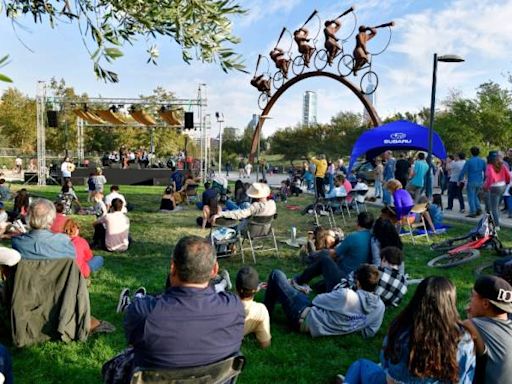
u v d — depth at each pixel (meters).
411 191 11.06
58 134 37.75
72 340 3.91
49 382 3.35
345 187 11.70
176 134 41.41
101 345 3.89
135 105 24.42
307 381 3.46
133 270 6.50
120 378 2.47
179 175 17.11
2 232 7.43
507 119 32.81
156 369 2.02
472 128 33.28
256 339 4.09
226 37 4.61
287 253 7.67
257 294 5.37
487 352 2.43
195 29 4.44
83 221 11.10
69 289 3.82
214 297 2.17
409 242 8.63
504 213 11.82
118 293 5.41
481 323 2.48
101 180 15.75
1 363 2.74
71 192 12.54
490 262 6.76
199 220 10.41
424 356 2.12
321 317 4.08
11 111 42.66
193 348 2.04
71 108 25.47
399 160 12.88
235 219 6.89
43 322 3.82
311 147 50.69
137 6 4.37
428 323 2.15
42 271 3.74
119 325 4.39
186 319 2.04
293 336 4.18
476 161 10.79
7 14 4.53
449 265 6.76
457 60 9.52
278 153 55.34
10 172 34.56
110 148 39.25
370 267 4.14
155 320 2.02
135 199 17.09
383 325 4.44
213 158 46.62
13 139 43.88
